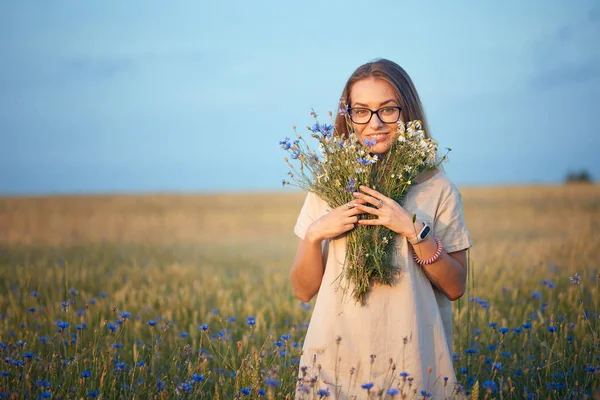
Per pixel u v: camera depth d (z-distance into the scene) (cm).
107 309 617
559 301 601
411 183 322
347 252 315
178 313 591
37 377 389
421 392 285
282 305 624
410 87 336
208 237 2184
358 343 309
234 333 560
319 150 324
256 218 3412
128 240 1862
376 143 328
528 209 2981
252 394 335
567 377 387
